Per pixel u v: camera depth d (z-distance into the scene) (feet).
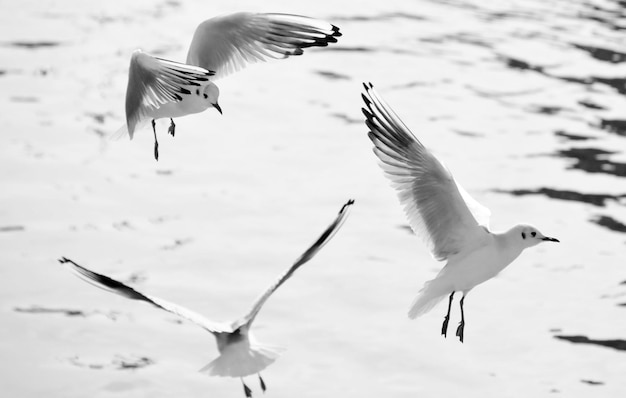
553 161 56.85
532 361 39.99
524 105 64.13
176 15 73.72
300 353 39.58
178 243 46.73
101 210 49.08
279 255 46.16
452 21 78.43
